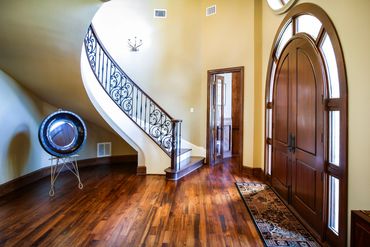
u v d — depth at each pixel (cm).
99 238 251
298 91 321
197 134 616
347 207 218
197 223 288
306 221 294
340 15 229
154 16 605
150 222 289
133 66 602
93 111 464
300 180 313
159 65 607
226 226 282
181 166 517
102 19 582
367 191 196
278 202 359
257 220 299
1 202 346
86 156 577
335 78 246
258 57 511
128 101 529
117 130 492
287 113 359
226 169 561
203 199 368
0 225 276
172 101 610
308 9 292
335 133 246
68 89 421
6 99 383
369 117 195
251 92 518
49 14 260
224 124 688
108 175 500
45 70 375
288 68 356
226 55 558
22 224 279
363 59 201
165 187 424
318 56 266
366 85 198
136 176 493
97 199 362
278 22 413
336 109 238
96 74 459
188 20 606
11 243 238
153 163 507
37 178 460
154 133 547
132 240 248
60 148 387
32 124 449
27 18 265
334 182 247
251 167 516
